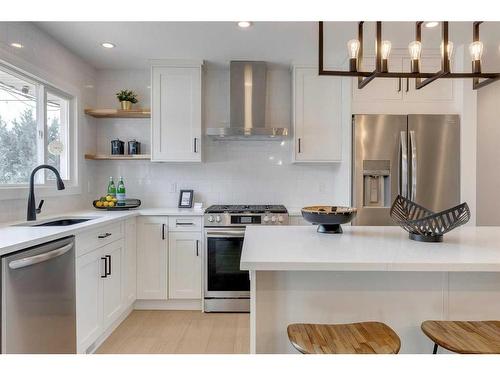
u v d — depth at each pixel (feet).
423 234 5.44
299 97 11.27
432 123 9.99
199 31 9.09
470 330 4.24
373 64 10.35
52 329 5.86
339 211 6.09
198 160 11.18
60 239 6.14
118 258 9.03
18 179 8.42
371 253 4.60
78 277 6.80
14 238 5.40
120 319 9.57
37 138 9.13
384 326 4.39
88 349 7.63
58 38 9.39
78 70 10.88
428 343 4.87
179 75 11.16
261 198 12.37
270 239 5.66
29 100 8.84
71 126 10.70
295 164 12.34
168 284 10.49
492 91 12.66
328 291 4.84
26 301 5.19
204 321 9.69
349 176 10.38
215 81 12.26
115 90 12.22
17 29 7.92
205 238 10.27
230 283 10.29
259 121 11.50
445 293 4.86
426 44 9.93
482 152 12.81
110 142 12.23
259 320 4.82
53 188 9.50
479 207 12.85
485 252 4.66
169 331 8.99
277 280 4.81
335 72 5.95
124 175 12.34
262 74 11.47
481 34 9.23
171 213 10.43
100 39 9.54
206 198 12.36
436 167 10.01
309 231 6.52
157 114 11.14
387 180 10.19
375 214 10.01
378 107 10.43
